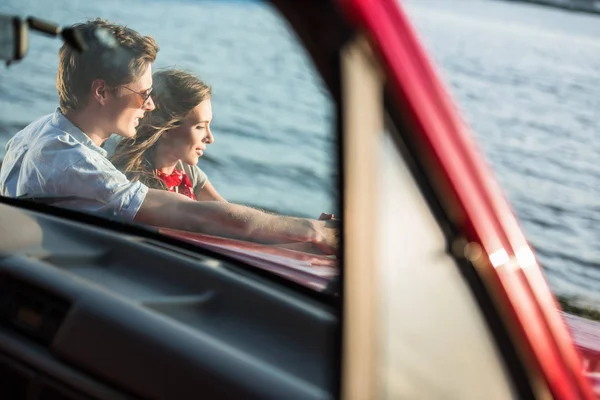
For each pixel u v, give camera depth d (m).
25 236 1.55
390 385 1.04
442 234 1.00
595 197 9.59
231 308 1.40
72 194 1.97
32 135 2.06
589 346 1.54
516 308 1.05
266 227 1.72
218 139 2.31
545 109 13.66
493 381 1.08
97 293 1.32
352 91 0.84
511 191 9.51
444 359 1.08
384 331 1.02
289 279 1.47
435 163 0.95
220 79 2.24
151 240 1.61
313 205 1.66
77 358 1.26
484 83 14.97
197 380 1.19
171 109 2.09
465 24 20.83
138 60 2.04
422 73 0.93
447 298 1.03
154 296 1.39
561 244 7.94
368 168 0.88
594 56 18.58
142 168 2.10
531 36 20.20
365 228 0.89
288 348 1.31
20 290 1.37
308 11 0.81
